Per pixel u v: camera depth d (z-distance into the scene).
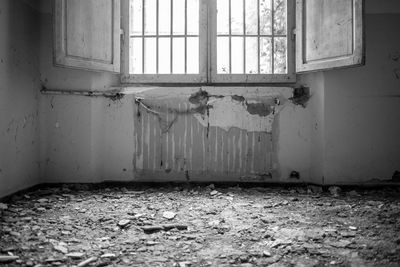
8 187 3.10
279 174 3.85
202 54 3.89
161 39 3.94
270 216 2.68
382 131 3.68
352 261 1.86
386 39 3.69
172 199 3.24
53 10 3.29
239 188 3.71
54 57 3.29
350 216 2.69
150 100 3.85
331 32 3.44
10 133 3.13
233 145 3.86
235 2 3.93
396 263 1.83
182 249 2.02
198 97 3.85
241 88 3.86
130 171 3.86
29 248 1.99
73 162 3.73
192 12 3.93
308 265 1.81
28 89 3.46
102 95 3.80
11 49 3.13
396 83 3.68
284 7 3.94
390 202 3.13
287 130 3.84
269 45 3.95
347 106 3.68
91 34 3.54
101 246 2.05
